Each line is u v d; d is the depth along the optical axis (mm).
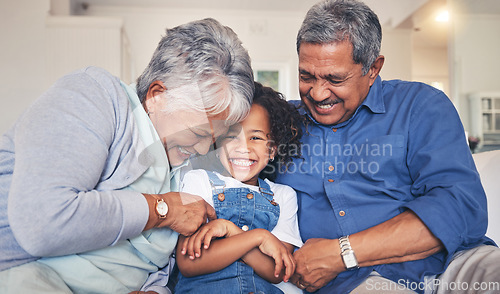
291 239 1073
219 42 901
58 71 3926
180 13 5598
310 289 1005
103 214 746
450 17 4758
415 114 1109
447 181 1008
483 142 4645
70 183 719
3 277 741
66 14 4797
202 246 952
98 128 782
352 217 1072
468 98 4711
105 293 826
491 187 1279
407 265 1012
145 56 5453
